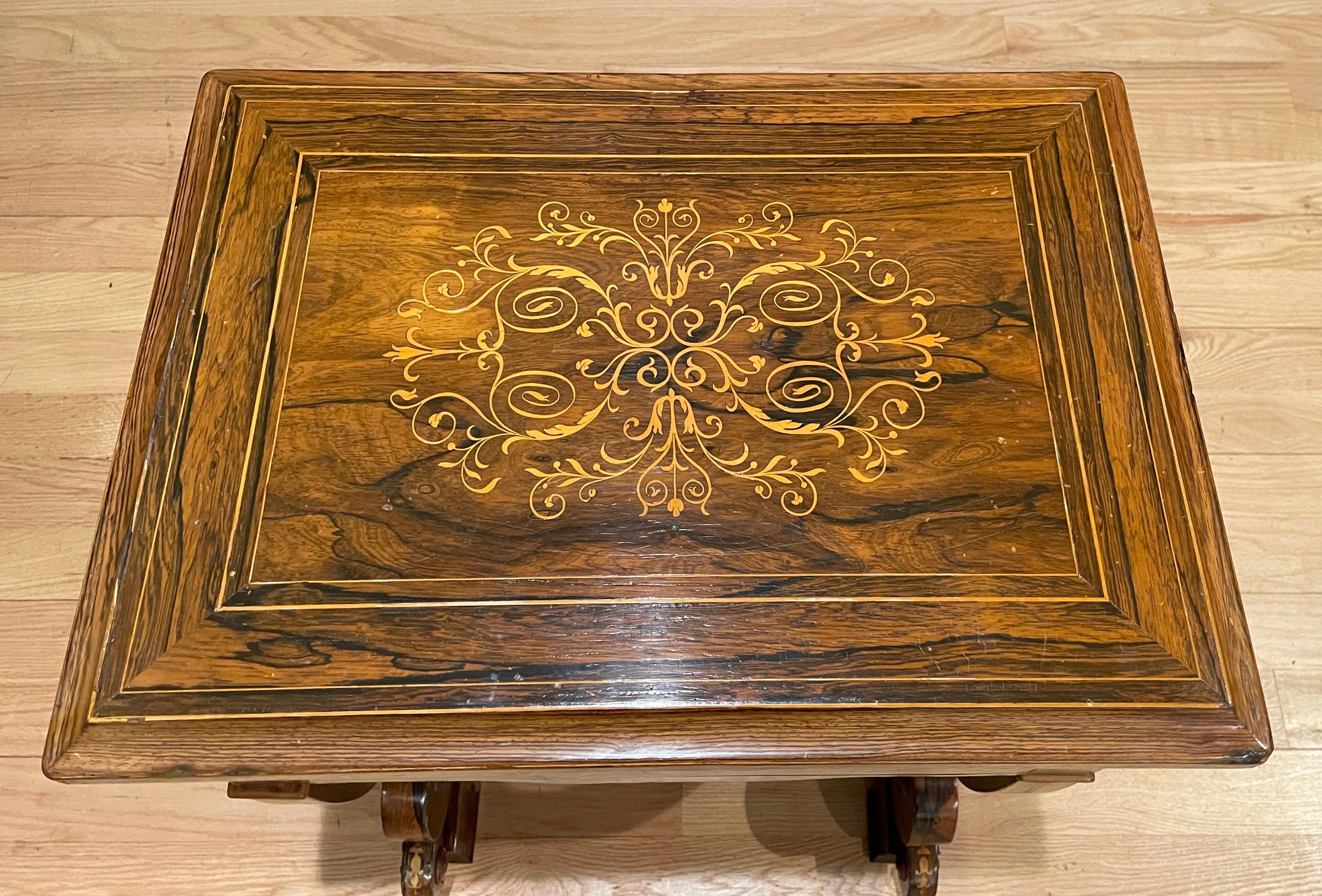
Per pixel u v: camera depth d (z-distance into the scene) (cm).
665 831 126
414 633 81
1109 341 96
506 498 88
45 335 154
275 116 107
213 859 124
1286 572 141
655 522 87
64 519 142
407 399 93
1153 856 125
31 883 122
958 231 103
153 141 171
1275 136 175
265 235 100
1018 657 81
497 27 182
